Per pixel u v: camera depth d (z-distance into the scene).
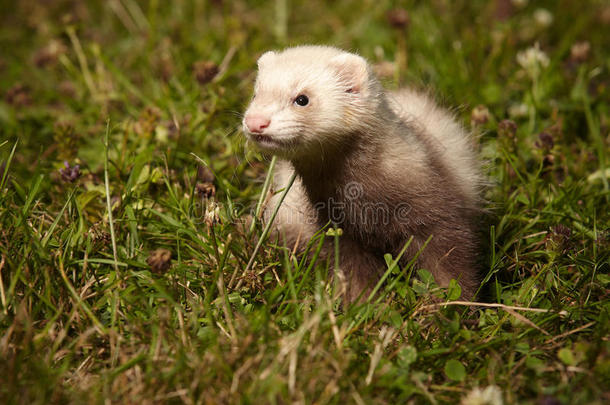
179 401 4.30
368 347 4.71
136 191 6.34
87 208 6.31
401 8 10.51
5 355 4.55
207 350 4.59
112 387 4.36
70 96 9.12
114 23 11.76
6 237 5.29
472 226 6.39
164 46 9.70
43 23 11.62
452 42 9.83
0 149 7.55
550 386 4.45
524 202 6.50
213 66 7.83
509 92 8.67
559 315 4.98
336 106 5.45
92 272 5.44
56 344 4.52
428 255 5.90
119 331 4.90
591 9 10.94
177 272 5.52
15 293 5.03
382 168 5.59
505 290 5.88
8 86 9.84
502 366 4.57
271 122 5.34
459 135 6.89
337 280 5.44
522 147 7.46
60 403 4.25
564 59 9.75
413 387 4.34
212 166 6.95
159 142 7.29
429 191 5.70
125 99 8.39
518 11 10.66
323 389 4.32
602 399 4.23
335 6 11.83
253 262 5.68
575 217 6.22
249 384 4.31
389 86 7.71
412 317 5.03
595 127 7.62
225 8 11.01
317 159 5.64
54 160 7.38
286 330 4.87
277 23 11.11
